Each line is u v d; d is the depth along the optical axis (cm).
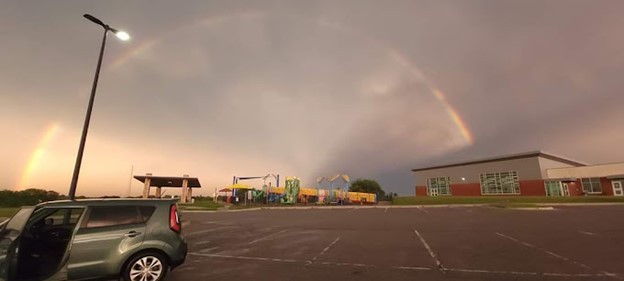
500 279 684
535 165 5191
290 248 1075
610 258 870
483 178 5944
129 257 609
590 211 2586
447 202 4606
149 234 632
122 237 608
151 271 626
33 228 617
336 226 1764
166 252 638
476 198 4662
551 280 675
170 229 656
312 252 1000
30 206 634
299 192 5272
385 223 1898
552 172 5162
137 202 657
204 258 916
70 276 563
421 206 4088
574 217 2077
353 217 2409
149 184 5116
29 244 596
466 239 1225
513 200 4334
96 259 582
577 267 778
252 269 785
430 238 1263
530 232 1397
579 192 4878
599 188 4716
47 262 601
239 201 5450
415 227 1658
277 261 874
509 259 871
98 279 583
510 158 5519
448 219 2106
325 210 3516
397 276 714
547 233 1356
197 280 689
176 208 691
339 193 5394
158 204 669
